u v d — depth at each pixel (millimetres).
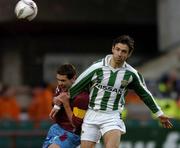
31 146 41188
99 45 72938
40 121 42094
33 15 25188
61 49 71688
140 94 25281
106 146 24375
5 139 41094
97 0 71000
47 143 26547
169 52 65062
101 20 71000
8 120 42250
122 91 25000
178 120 41875
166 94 50875
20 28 68562
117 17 71188
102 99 24875
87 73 24875
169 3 68438
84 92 25438
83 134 25203
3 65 70938
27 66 69750
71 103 25625
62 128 26297
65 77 25391
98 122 24906
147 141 41906
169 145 41844
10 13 65500
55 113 25641
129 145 41875
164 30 68500
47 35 71188
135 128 41938
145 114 48281
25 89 52906
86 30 72375
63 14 70062
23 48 69750
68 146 26188
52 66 71188
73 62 72312
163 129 41844
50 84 50500
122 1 71250
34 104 44812
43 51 71188
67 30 71875
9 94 45594
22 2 25156
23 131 41375
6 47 70625
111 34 73188
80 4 70625
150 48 72938
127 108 49719
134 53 72750
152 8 71250
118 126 24766
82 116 25500
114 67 24766
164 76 54031
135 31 72875
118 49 24203
